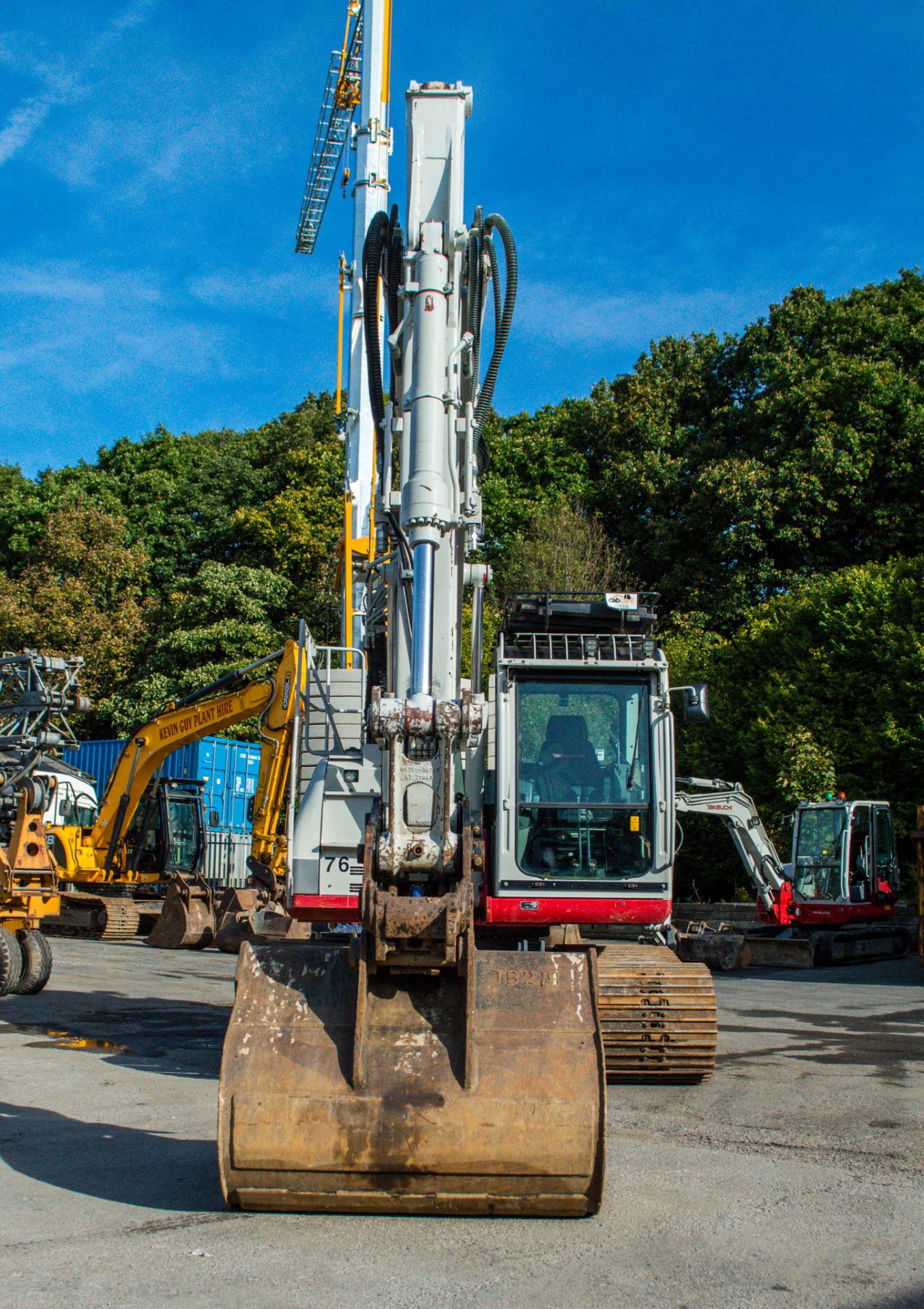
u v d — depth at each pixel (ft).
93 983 43.01
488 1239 14.12
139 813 72.64
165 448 158.71
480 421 20.36
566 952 16.39
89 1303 11.81
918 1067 28.07
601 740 26.13
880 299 103.04
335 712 27.07
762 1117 22.02
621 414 114.01
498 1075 14.58
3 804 38.88
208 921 61.26
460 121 20.03
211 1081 24.58
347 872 25.48
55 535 130.72
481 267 19.92
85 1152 18.25
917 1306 12.19
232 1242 13.79
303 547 122.62
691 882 83.46
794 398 94.38
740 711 78.02
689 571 98.68
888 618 72.38
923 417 90.22
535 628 30.17
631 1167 17.85
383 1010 15.25
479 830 15.57
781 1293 12.51
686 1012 24.93
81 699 40.06
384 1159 14.17
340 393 65.00
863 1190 16.70
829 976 53.36
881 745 69.46
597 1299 12.17
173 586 127.95
